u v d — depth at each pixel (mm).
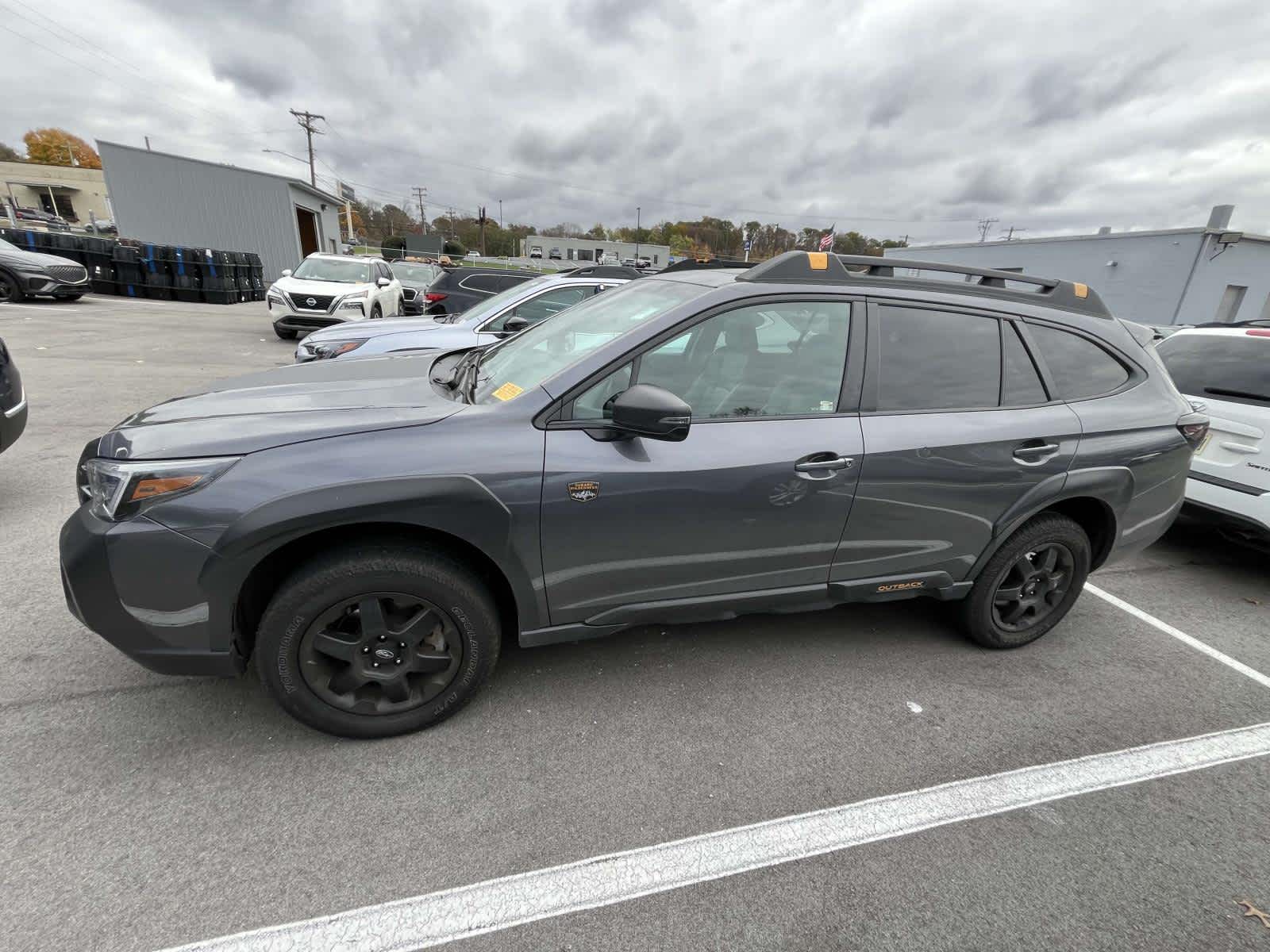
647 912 1771
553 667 2820
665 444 2307
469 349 3631
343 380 2834
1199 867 2004
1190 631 3480
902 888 1880
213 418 2225
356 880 1812
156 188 23625
